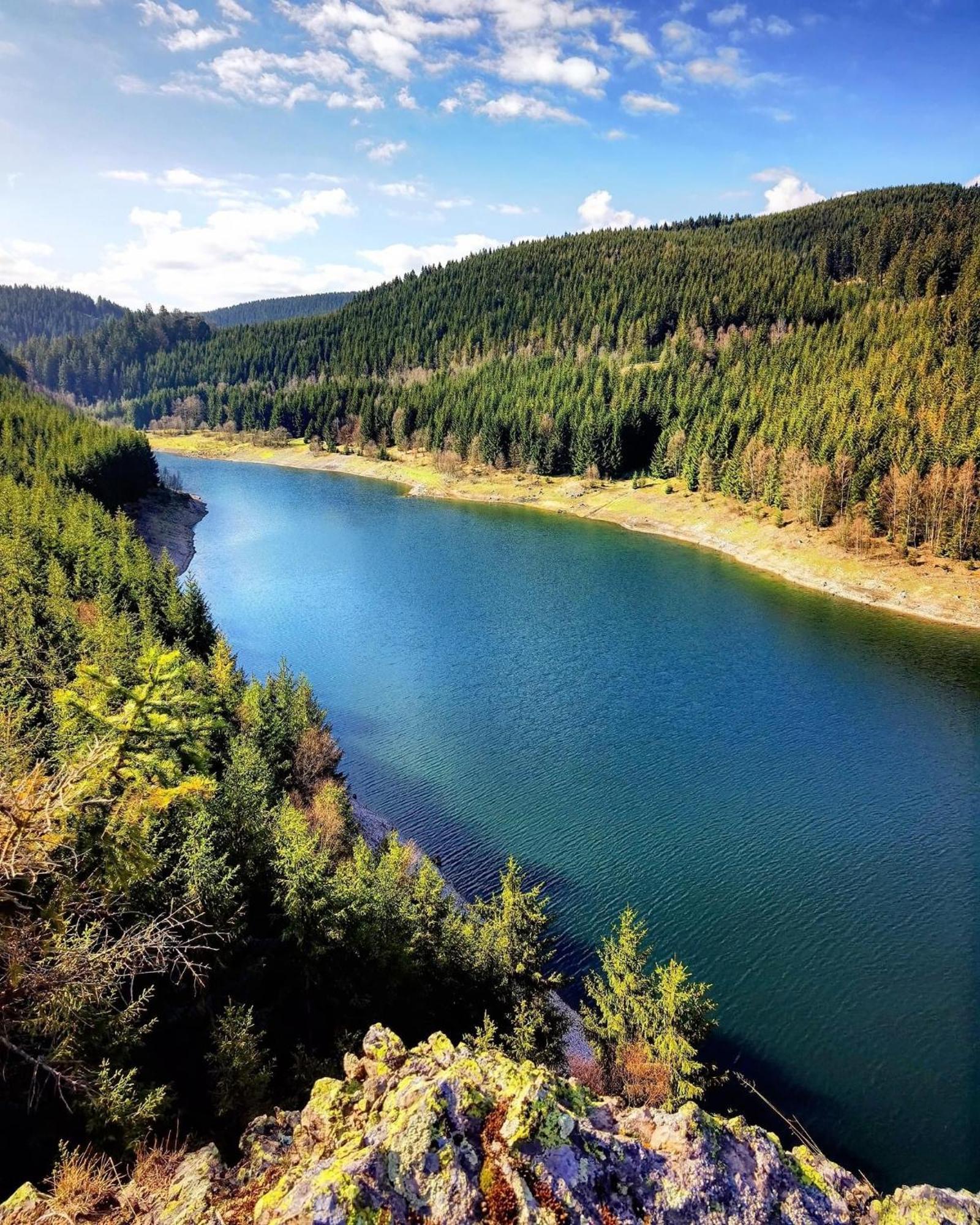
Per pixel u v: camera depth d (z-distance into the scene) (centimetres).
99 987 1577
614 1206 1145
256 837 3478
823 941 4347
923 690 8006
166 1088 2164
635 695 7775
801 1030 3731
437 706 7400
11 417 14888
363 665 8419
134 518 13925
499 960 3422
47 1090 1947
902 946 4316
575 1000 3900
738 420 17612
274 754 5284
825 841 5303
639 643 9288
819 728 7069
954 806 5769
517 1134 1176
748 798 5838
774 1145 1327
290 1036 2850
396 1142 1155
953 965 4166
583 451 19950
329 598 10950
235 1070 2270
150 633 6316
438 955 3306
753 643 9369
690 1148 1254
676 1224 1150
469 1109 1218
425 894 3550
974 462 11888
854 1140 3177
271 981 3009
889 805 5766
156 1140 1928
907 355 17362
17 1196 1384
